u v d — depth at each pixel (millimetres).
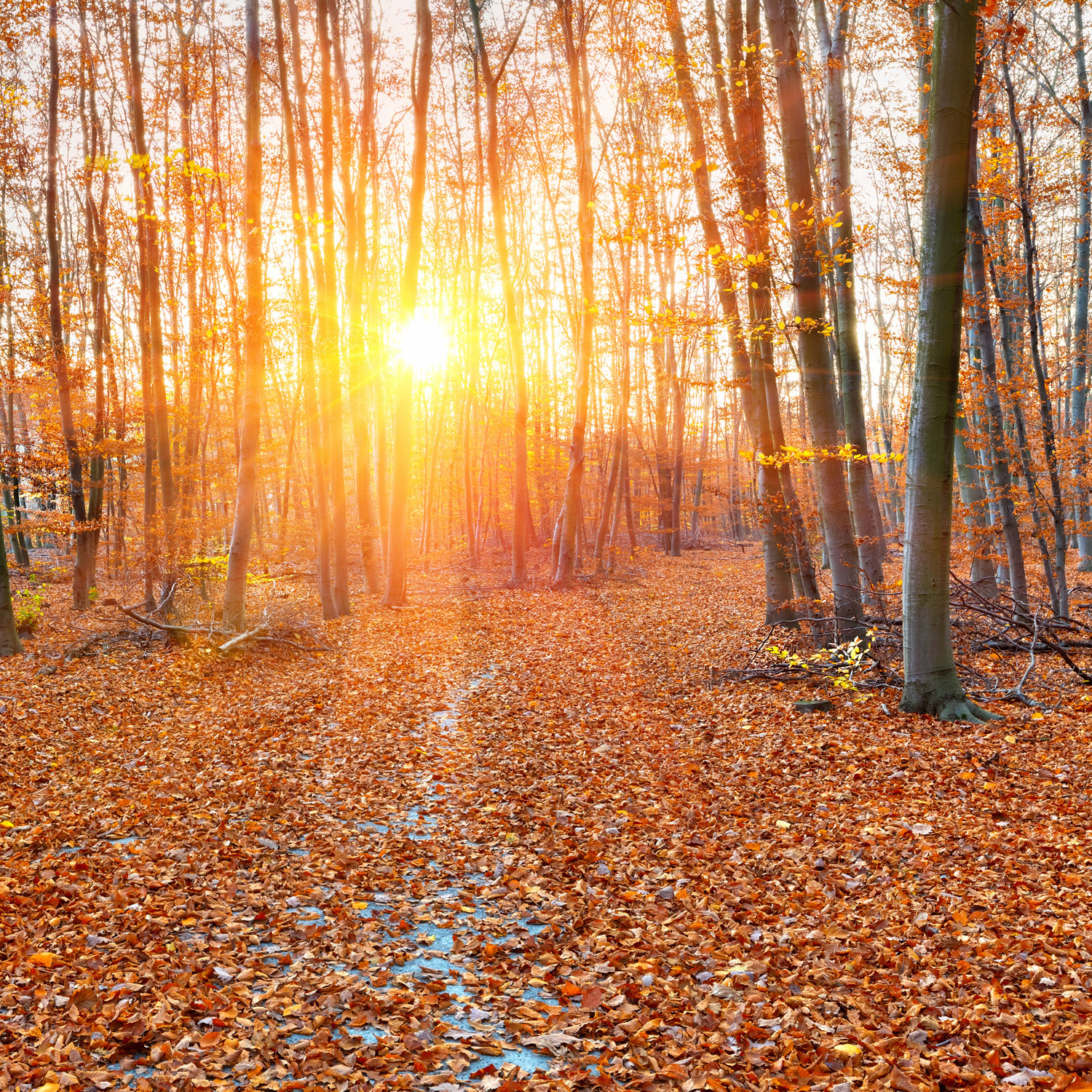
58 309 18891
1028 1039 3359
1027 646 10352
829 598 15391
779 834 5984
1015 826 5488
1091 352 17688
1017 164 10930
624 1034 3668
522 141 27781
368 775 7742
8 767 7578
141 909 4699
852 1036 3504
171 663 12906
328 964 4266
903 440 20141
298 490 42844
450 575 27359
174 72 21109
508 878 5469
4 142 19188
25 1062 3213
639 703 10391
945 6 7309
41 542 43156
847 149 13859
